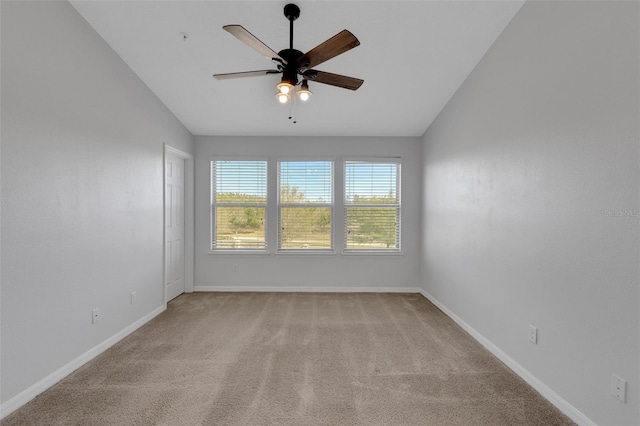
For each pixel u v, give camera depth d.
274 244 4.46
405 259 4.48
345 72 3.06
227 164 4.50
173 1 2.26
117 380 2.14
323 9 2.32
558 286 1.90
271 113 3.84
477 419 1.78
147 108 3.28
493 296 2.60
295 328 3.09
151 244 3.36
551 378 1.95
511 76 2.38
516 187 2.31
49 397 1.95
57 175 2.14
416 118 3.95
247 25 2.46
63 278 2.19
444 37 2.59
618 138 1.53
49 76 2.07
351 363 2.39
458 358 2.49
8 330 1.82
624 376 1.50
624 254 1.50
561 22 1.88
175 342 2.76
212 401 1.92
